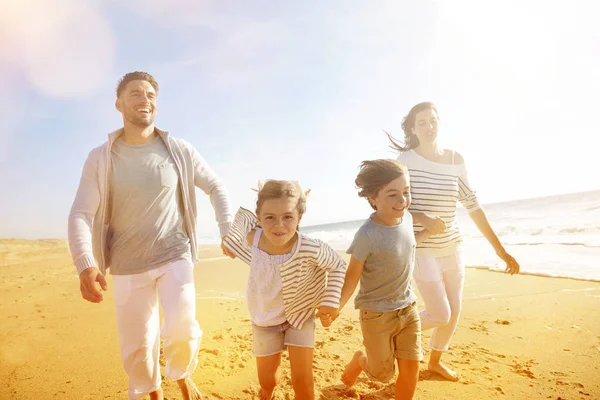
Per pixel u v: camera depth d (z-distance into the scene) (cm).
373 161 271
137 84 294
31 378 355
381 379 268
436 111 343
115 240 290
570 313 491
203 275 983
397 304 262
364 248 261
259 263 251
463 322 489
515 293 605
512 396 301
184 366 283
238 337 457
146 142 304
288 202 237
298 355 246
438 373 336
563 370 344
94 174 287
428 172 336
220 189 336
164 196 296
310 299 255
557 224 1577
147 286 289
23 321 551
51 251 2083
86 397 318
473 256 1008
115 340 456
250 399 307
